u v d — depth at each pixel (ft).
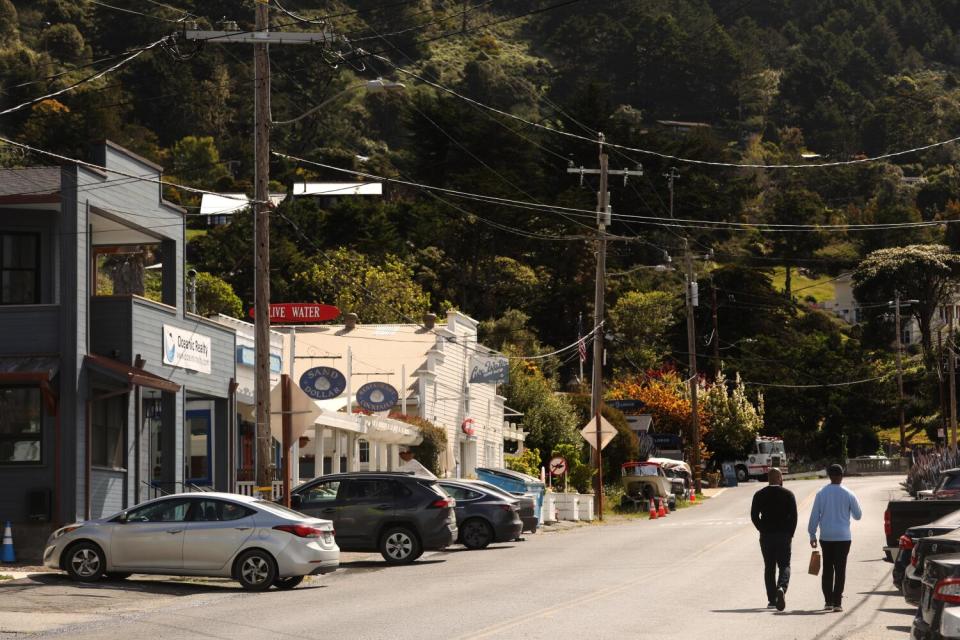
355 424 225.97
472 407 333.83
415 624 101.04
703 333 632.38
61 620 107.65
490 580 141.59
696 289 449.89
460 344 326.44
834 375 637.30
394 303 481.46
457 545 208.13
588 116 625.82
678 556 176.45
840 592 111.55
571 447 369.71
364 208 554.46
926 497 169.68
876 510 289.94
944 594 66.54
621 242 645.51
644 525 271.90
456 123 605.31
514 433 369.91
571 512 296.10
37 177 174.91
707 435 545.44
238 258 507.30
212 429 216.95
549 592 127.03
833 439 638.53
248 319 467.93
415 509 168.96
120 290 292.40
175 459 185.78
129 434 177.06
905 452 592.19
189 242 539.70
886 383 647.15
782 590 110.83
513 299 558.56
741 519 284.41
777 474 114.32
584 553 184.55
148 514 136.15
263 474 155.94
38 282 173.88
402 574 153.17
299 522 133.80
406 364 304.71
